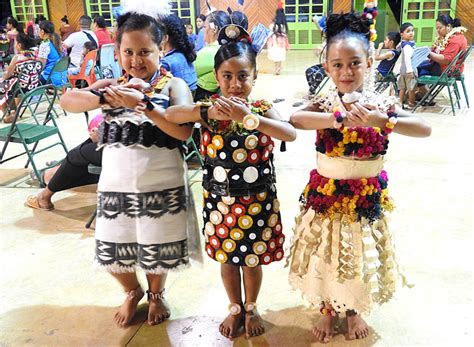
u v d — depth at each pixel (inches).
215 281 107.4
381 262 82.5
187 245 88.7
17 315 97.6
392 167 171.9
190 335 89.9
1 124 247.9
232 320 89.4
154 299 93.4
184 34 136.8
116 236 85.1
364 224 79.5
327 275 82.3
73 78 291.3
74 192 160.1
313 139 206.4
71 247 124.1
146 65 81.4
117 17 83.4
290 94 289.4
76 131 230.1
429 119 233.3
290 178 164.4
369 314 85.9
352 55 72.6
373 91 77.2
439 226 128.6
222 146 77.5
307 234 83.0
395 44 263.3
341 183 78.8
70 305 100.6
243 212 80.0
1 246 125.2
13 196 156.7
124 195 83.3
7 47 432.1
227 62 76.4
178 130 80.0
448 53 247.3
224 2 484.1
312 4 483.8
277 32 349.4
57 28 514.6
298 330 90.7
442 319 92.6
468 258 113.3
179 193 85.1
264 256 82.9
